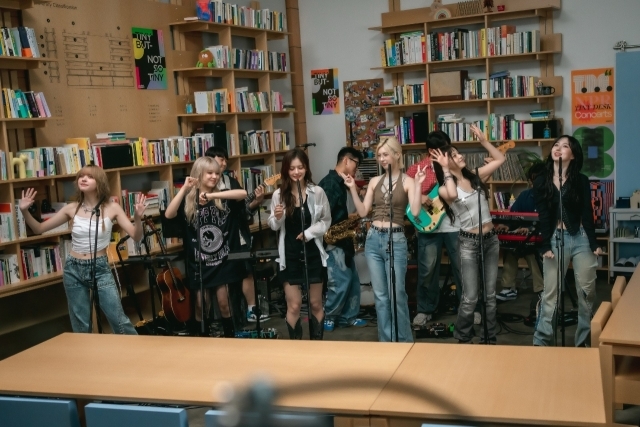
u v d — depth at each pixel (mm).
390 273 4469
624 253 7215
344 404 2369
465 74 7852
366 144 8719
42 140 5488
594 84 7457
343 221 5688
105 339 3420
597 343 3143
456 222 5379
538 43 7398
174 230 5180
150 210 6176
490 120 7707
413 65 8055
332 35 8750
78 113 5812
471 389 2449
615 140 7250
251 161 8031
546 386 2445
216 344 3227
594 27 7395
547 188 4406
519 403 2305
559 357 2748
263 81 7961
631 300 3586
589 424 2139
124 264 5605
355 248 6125
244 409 686
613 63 7355
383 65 8164
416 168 5543
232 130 7352
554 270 4473
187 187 4930
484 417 2209
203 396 2568
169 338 3377
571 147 4371
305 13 8859
